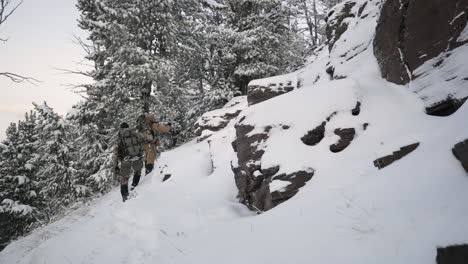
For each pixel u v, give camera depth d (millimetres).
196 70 18188
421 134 3910
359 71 6590
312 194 4152
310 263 2812
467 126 3186
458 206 2484
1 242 21469
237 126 6254
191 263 3617
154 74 13195
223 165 7293
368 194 3375
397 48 5516
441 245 2219
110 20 13586
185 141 16750
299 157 4898
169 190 7266
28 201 21422
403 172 3357
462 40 4301
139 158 7871
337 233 3049
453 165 2926
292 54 17781
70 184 16969
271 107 6059
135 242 4777
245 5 16344
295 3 21234
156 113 13820
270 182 4938
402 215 2816
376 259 2541
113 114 14789
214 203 6016
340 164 4547
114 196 9461
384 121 4828
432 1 4707
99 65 16531
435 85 4477
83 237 5461
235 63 16297
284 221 3760
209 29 15828
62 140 17609
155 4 14273
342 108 5242
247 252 3391
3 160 21828
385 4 6047
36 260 5316
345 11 9555
